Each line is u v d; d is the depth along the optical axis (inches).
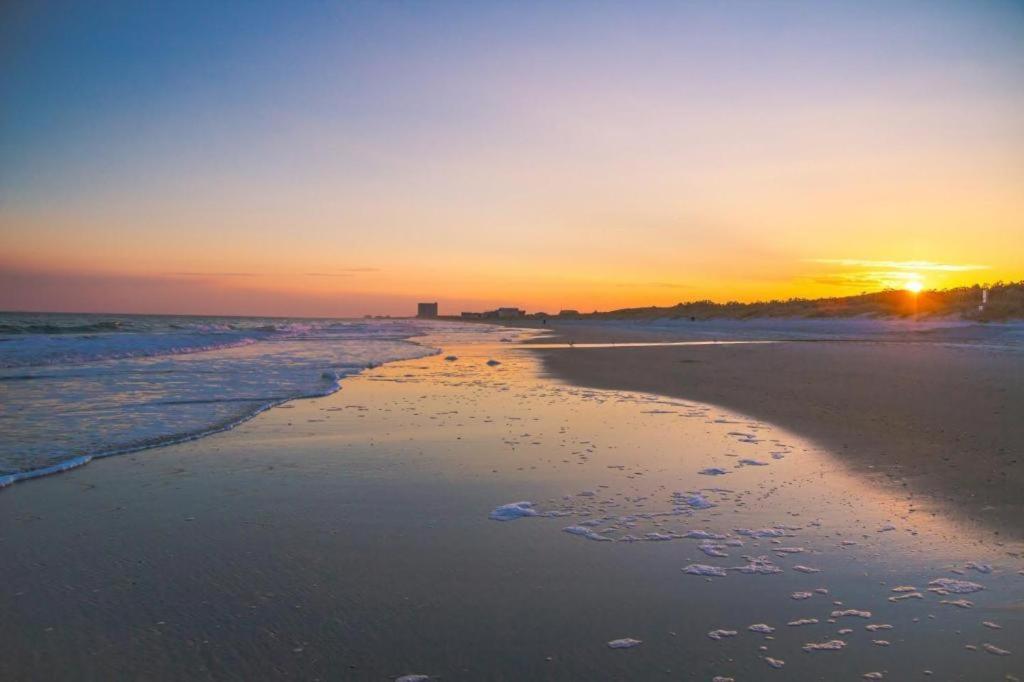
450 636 123.9
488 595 141.5
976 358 642.2
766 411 371.6
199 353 850.1
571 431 321.7
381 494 216.4
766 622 128.9
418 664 114.2
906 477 227.0
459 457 267.1
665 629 126.6
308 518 192.2
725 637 123.3
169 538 175.3
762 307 2506.2
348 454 272.8
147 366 646.5
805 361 652.1
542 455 270.5
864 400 388.8
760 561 159.0
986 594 139.3
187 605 136.0
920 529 177.8
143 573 152.2
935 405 361.7
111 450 275.3
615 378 564.1
